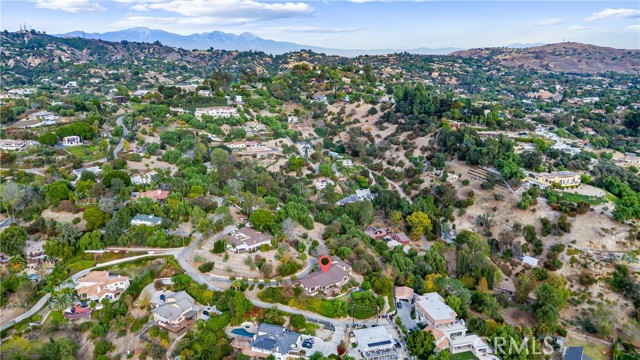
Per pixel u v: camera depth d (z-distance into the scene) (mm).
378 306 136250
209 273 142250
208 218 168625
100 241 152625
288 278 143000
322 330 126250
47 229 158125
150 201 173875
